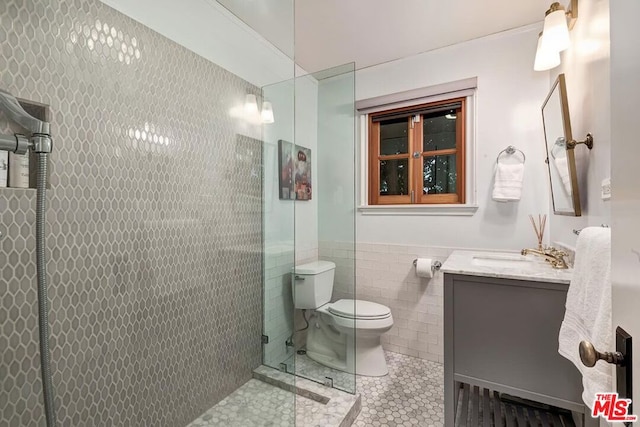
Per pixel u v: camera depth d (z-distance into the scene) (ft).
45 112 3.51
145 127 4.56
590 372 2.63
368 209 8.46
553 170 5.65
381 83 8.40
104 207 4.05
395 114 8.36
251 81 6.54
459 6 6.07
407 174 8.31
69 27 3.71
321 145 8.09
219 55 5.84
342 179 7.82
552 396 4.08
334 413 5.42
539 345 4.15
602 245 2.78
